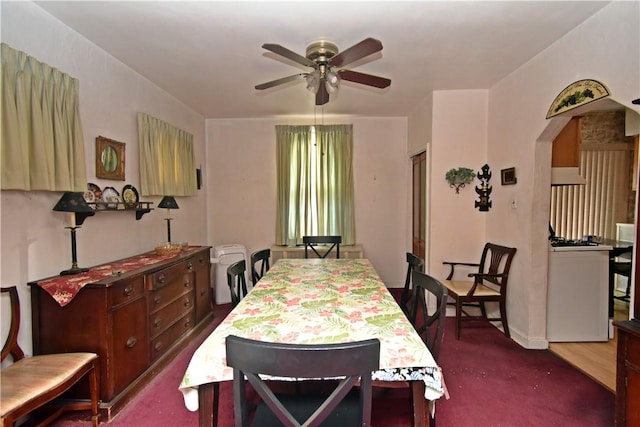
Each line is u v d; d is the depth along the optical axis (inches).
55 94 79.0
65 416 77.4
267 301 75.0
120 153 106.4
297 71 116.2
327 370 38.7
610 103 84.7
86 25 85.0
